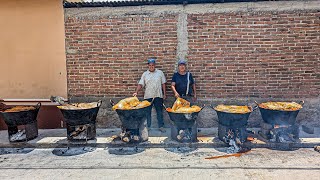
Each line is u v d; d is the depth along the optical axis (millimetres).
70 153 5359
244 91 6395
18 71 6812
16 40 6703
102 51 6531
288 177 4129
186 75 6160
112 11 6395
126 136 5477
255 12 6125
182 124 5430
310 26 6066
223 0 6074
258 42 6211
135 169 4543
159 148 5531
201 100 6504
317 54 6152
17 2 6562
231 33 6234
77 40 6527
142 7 6324
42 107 6777
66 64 6633
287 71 6254
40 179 4238
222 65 6355
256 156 4984
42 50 6715
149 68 6172
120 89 6625
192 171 4410
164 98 6363
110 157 5102
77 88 6688
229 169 4457
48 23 6617
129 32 6434
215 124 6559
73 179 4219
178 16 6285
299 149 5293
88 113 5520
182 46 6371
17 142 5711
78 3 6309
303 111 6348
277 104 5590
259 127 6500
